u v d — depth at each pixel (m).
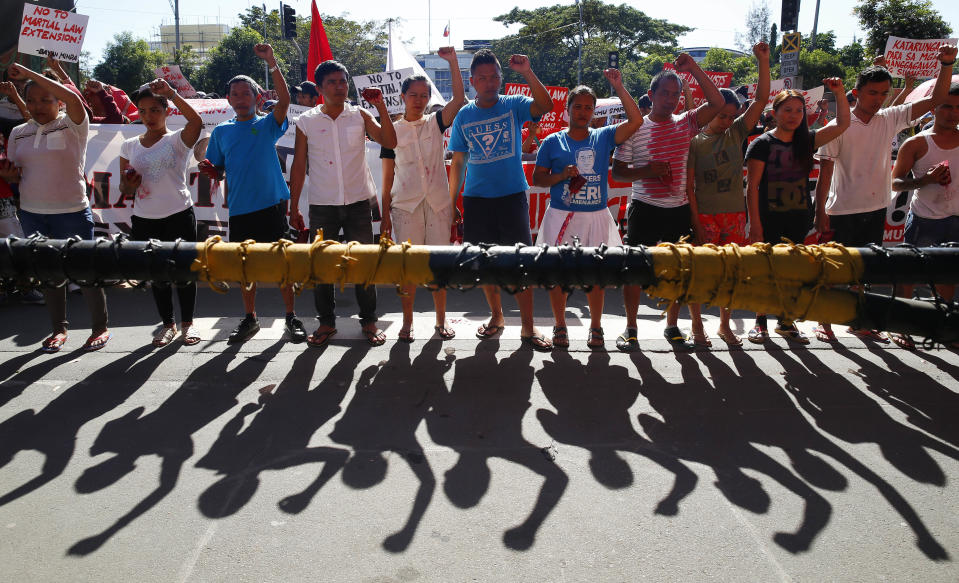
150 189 4.48
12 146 4.41
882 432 3.27
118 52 47.75
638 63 70.81
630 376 3.98
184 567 2.23
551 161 4.43
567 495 2.69
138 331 4.80
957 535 2.43
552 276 3.00
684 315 5.41
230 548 2.33
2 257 3.03
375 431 3.25
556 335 4.47
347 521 2.49
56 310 4.42
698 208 4.54
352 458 2.98
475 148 4.35
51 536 2.39
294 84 50.47
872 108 4.49
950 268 3.09
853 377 3.99
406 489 2.72
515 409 3.52
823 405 3.59
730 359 4.28
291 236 6.16
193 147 4.64
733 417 3.44
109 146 6.33
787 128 4.32
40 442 3.12
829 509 2.59
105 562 2.25
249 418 3.39
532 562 2.26
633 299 4.46
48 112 4.35
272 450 3.05
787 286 3.07
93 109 6.74
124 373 3.98
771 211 4.45
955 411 3.52
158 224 4.53
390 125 4.35
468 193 4.44
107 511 2.55
